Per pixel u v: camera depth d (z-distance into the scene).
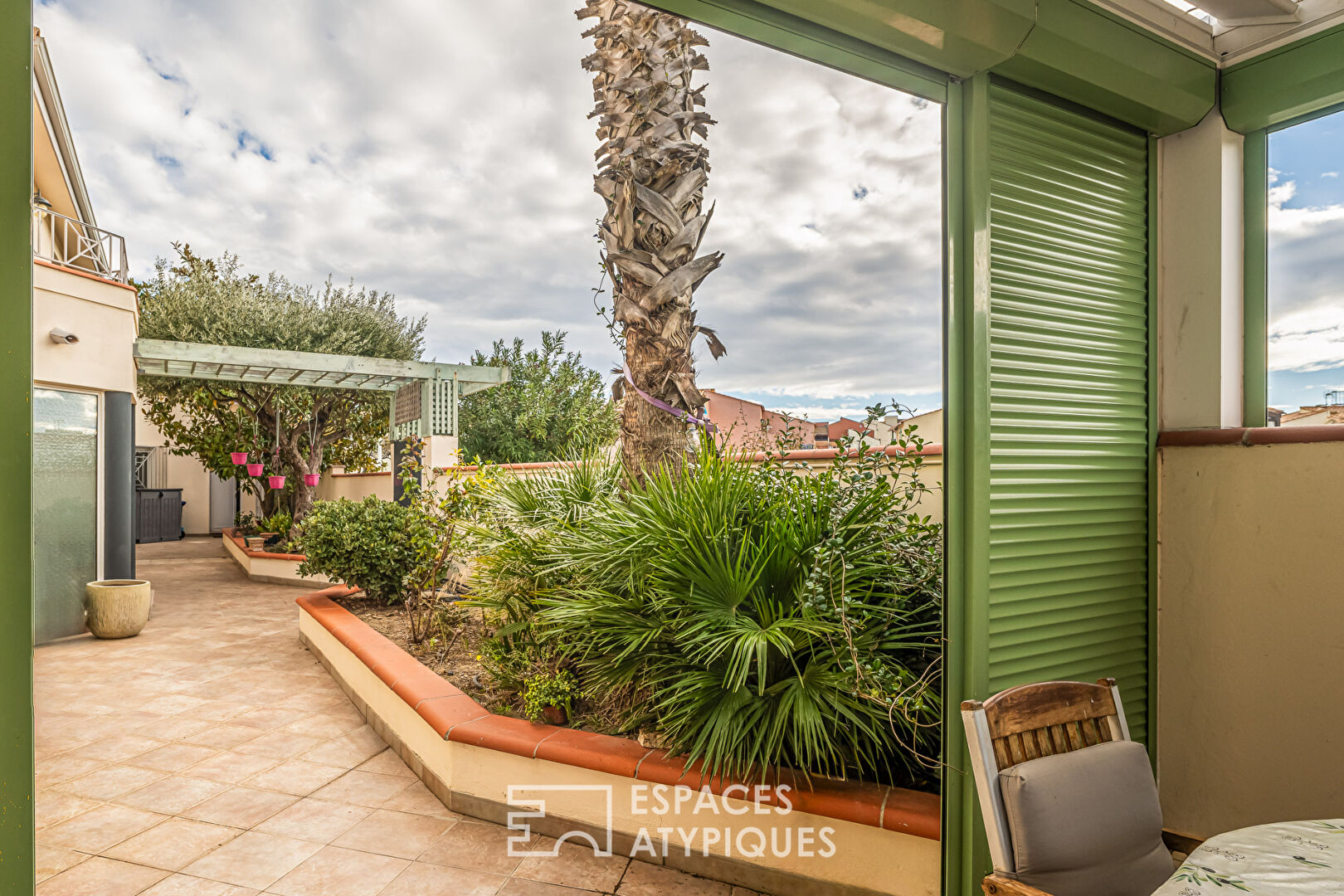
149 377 11.30
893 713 2.33
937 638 2.56
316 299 11.96
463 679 4.27
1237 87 2.61
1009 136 2.28
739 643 2.30
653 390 3.60
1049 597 2.38
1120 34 2.28
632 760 2.71
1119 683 2.61
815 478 2.85
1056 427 2.40
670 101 3.58
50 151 7.75
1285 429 2.45
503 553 3.78
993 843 1.47
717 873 2.56
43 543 6.35
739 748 2.40
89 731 4.16
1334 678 2.36
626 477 3.43
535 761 2.92
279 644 6.41
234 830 2.96
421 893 2.49
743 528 2.76
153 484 17.62
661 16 3.55
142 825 3.00
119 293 7.21
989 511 2.19
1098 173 2.53
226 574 10.90
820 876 2.38
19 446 1.04
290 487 12.96
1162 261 2.82
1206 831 2.68
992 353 2.23
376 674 4.08
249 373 9.50
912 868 2.24
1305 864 1.32
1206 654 2.66
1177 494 2.73
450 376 9.00
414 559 5.92
